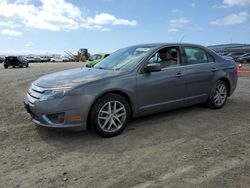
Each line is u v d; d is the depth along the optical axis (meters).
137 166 3.88
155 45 5.98
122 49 6.50
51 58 82.12
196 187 3.31
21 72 24.50
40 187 3.40
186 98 6.18
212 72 6.62
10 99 8.80
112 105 5.05
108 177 3.60
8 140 4.93
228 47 64.19
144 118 6.10
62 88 4.71
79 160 4.12
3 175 3.70
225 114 6.44
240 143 4.65
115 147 4.57
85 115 4.76
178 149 4.44
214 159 4.05
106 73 5.23
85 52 77.25
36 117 4.93
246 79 15.12
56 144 4.73
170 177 3.55
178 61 6.10
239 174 3.60
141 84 5.36
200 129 5.40
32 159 4.17
